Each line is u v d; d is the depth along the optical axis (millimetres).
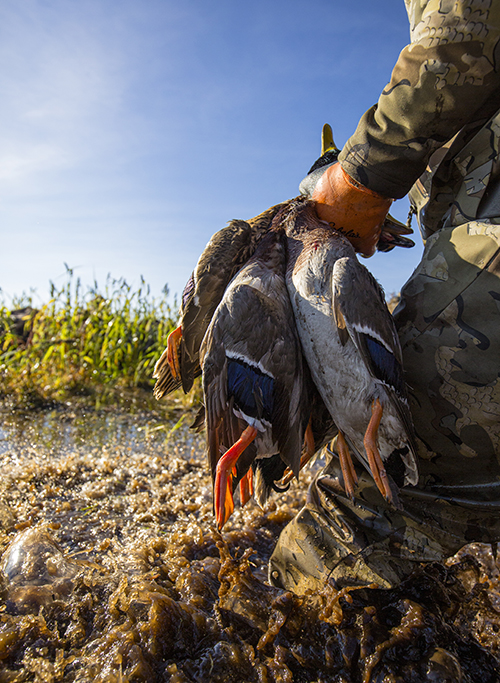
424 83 607
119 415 2098
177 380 870
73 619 731
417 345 683
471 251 649
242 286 653
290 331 669
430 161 775
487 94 609
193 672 643
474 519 700
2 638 675
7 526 1032
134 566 881
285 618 712
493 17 571
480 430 657
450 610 754
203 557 959
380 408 641
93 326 2807
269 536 1073
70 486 1297
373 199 718
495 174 652
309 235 720
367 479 733
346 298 629
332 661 677
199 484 1345
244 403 633
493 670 691
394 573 718
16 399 2178
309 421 771
